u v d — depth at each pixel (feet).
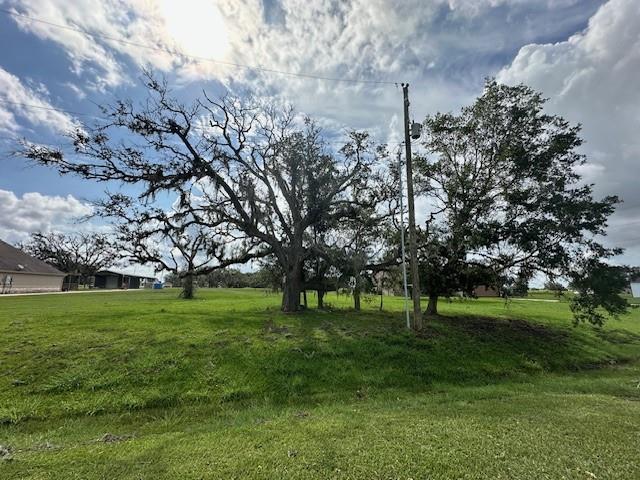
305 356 33.01
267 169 55.83
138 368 28.19
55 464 13.73
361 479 12.21
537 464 13.17
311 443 15.30
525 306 98.07
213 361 30.50
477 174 57.21
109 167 48.85
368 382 29.89
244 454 14.32
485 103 56.90
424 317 56.70
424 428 17.03
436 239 55.52
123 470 13.10
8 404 22.50
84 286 232.73
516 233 50.70
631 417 18.74
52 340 33.32
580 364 40.93
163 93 50.55
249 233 54.75
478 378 32.99
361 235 62.54
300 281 61.11
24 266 142.51
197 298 102.42
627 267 47.75
